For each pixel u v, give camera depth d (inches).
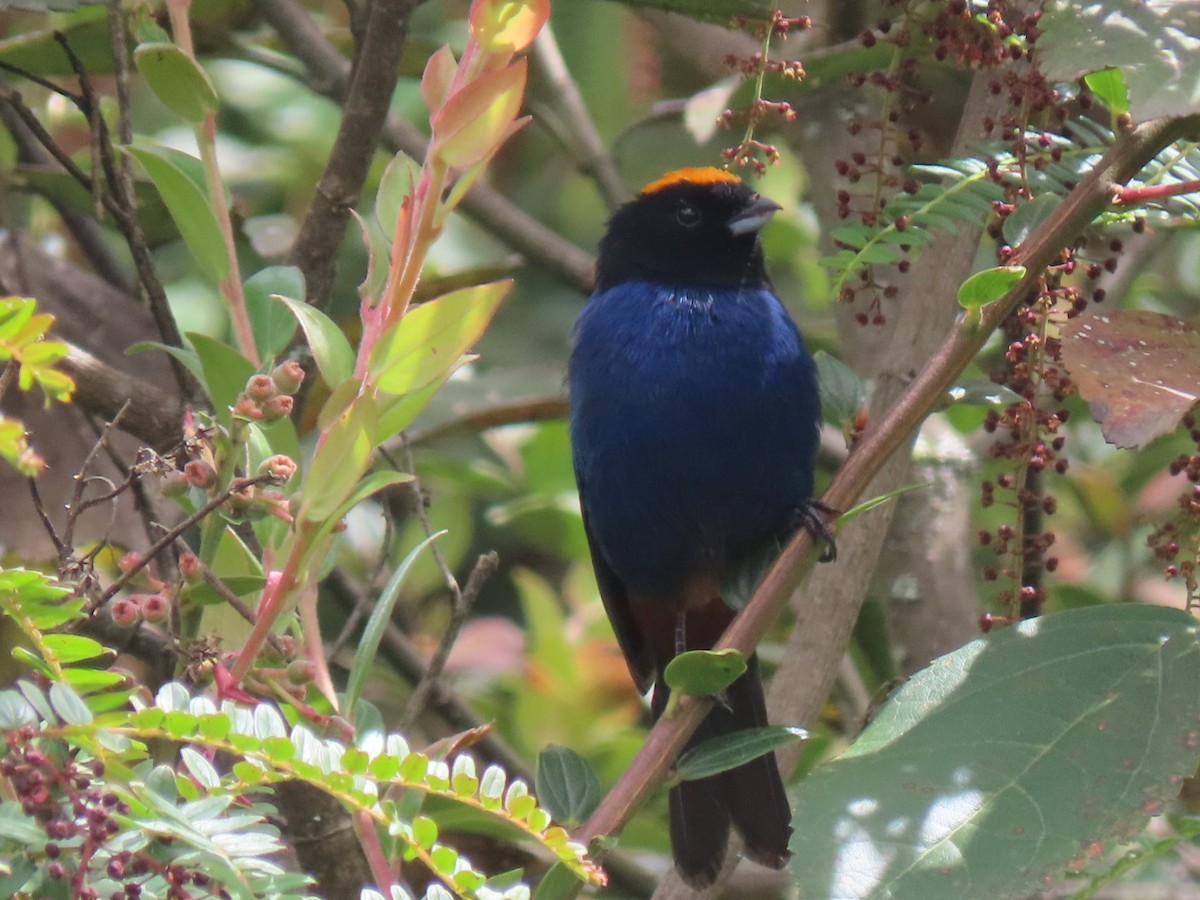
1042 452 238.8
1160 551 235.1
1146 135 224.4
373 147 321.4
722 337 364.8
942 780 207.2
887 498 233.5
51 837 150.9
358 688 220.1
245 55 445.7
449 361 191.5
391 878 211.6
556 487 538.9
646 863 451.2
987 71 282.4
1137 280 529.3
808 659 326.3
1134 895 326.0
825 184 410.0
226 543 227.1
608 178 504.7
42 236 522.3
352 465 188.5
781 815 316.2
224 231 241.9
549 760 237.0
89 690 172.7
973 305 225.0
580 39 568.1
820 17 409.1
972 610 394.3
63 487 363.6
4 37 502.3
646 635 398.9
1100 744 208.2
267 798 283.3
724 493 363.9
